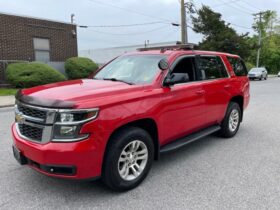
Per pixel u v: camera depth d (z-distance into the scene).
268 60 60.97
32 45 18.77
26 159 3.60
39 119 3.35
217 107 5.66
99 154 3.37
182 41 24.16
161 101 4.13
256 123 8.06
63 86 3.98
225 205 3.46
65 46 20.89
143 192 3.79
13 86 16.34
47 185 3.95
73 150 3.18
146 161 4.00
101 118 3.32
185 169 4.58
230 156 5.21
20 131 3.71
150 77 4.32
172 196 3.68
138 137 3.80
